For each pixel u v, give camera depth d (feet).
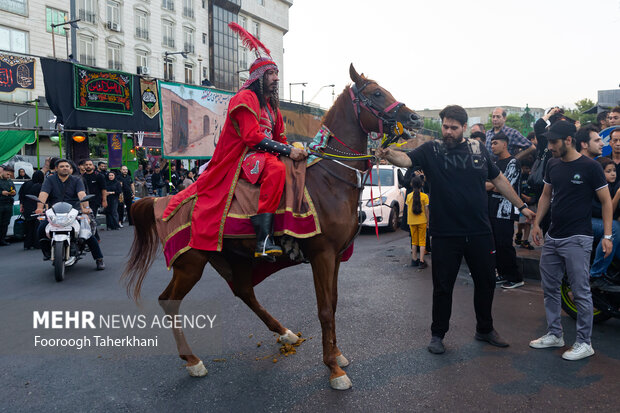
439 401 10.75
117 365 12.98
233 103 11.91
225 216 11.94
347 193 12.23
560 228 13.23
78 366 12.92
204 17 126.52
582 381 11.61
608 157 17.39
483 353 13.44
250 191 12.05
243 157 12.26
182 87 51.60
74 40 62.44
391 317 16.70
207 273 23.82
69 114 43.65
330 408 10.54
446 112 13.32
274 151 11.93
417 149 13.88
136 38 106.01
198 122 53.47
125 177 49.34
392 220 39.78
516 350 13.65
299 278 22.40
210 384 11.81
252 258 12.82
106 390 11.56
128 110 47.57
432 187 13.70
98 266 26.04
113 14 101.14
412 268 24.90
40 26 86.33
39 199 24.61
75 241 25.04
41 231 25.23
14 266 27.37
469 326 15.75
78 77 43.98
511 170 19.77
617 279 15.05
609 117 21.49
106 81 45.80
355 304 18.30
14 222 36.63
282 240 12.02
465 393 11.09
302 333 15.16
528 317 16.57
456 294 19.53
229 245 12.34
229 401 10.96
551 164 13.79
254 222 11.62
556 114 23.73
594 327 15.53
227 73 135.13
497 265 20.38
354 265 25.79
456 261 13.56
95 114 45.27
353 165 12.43
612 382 11.53
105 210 43.80
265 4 150.51
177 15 116.78
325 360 11.69
